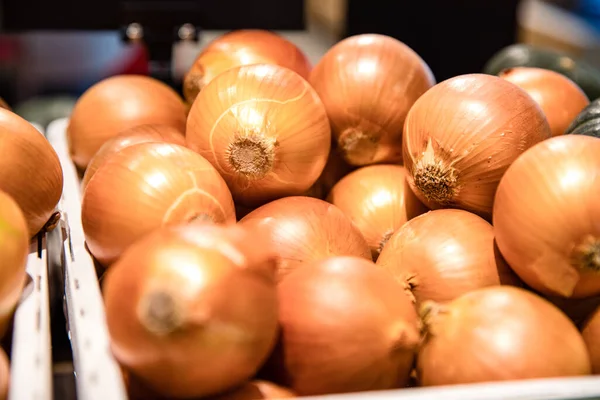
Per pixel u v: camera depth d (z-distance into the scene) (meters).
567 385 0.33
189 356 0.32
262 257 0.34
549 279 0.39
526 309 0.37
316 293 0.36
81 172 0.62
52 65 1.39
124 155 0.42
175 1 0.74
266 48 0.55
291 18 0.78
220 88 0.46
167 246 0.33
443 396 0.32
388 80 0.50
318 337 0.36
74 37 1.39
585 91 0.78
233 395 0.35
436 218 0.44
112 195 0.41
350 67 0.51
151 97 0.59
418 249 0.42
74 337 0.38
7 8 0.73
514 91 0.45
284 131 0.45
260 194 0.46
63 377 0.58
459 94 0.45
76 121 0.60
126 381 0.35
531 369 0.35
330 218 0.44
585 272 0.38
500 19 1.07
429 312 0.38
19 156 0.43
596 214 0.37
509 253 0.40
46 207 0.45
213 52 0.55
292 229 0.43
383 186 0.50
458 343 0.36
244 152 0.44
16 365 0.34
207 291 0.32
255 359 0.33
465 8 1.07
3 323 0.37
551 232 0.38
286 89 0.45
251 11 0.77
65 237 0.49
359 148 0.52
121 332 0.33
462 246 0.42
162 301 0.31
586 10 1.65
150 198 0.40
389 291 0.37
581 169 0.38
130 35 0.73
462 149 0.43
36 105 1.03
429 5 1.07
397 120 0.51
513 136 0.43
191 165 0.42
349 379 0.35
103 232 0.41
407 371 0.37
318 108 0.47
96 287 0.40
